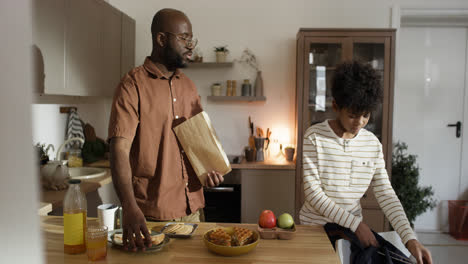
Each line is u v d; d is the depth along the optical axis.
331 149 1.49
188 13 3.70
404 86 4.09
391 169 3.34
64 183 2.25
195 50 3.69
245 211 3.26
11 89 0.30
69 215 1.15
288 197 3.25
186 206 1.60
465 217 3.92
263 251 1.20
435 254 3.48
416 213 3.50
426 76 4.07
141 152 1.51
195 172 1.54
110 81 3.20
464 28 4.00
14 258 0.31
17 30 0.30
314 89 3.29
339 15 3.60
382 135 3.25
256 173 3.25
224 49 3.59
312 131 1.53
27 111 0.31
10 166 0.30
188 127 1.49
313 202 1.44
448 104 4.07
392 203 1.47
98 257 1.10
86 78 2.77
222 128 3.76
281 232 1.30
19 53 0.30
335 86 1.41
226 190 3.23
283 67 3.66
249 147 3.50
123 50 3.45
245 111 3.72
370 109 1.34
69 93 2.54
